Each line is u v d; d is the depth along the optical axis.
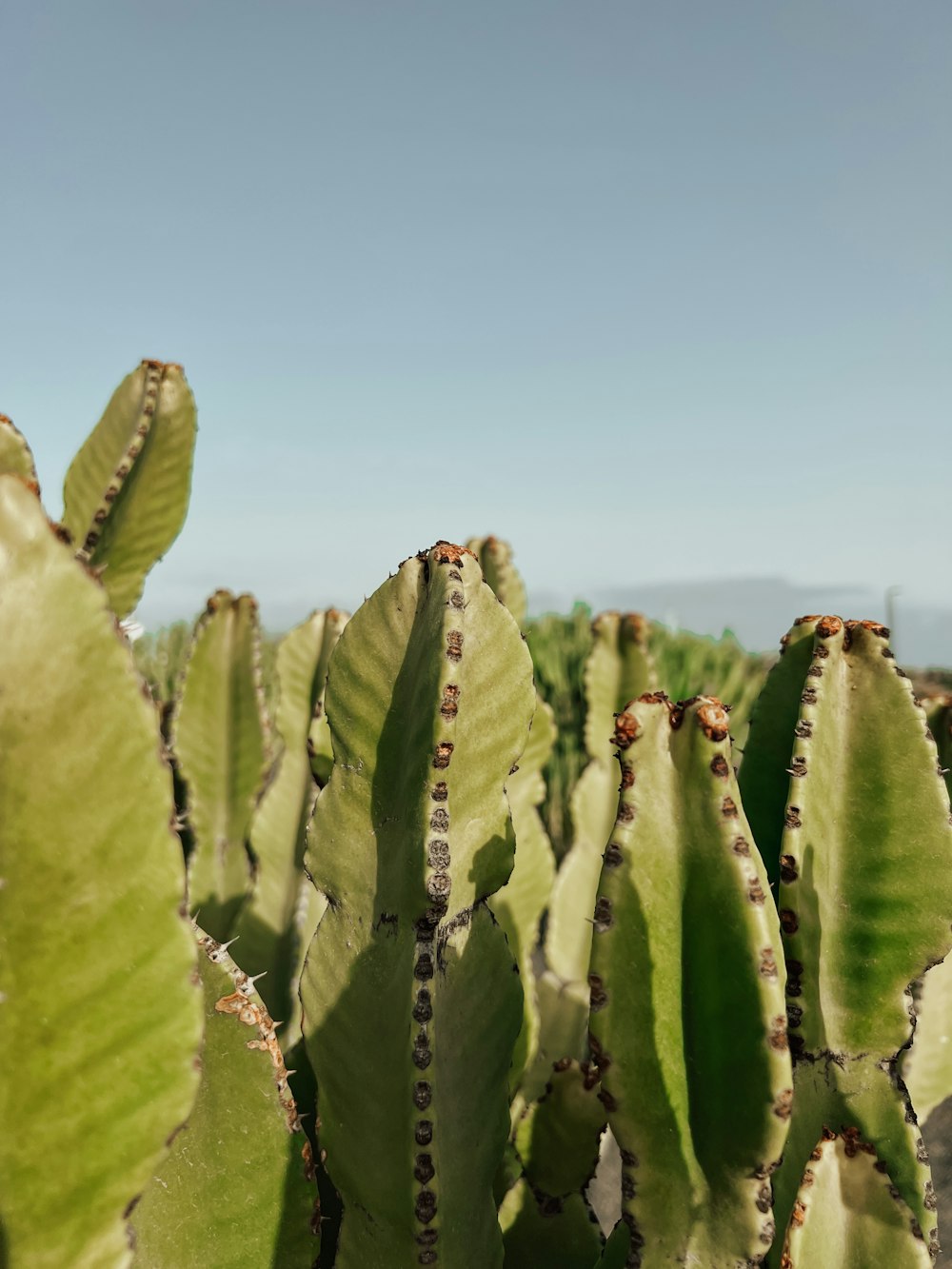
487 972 1.22
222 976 1.07
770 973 0.91
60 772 0.72
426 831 1.05
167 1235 1.06
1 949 0.72
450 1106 1.14
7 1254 0.72
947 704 1.58
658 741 0.98
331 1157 1.18
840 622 1.27
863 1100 1.18
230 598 2.38
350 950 1.19
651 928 0.97
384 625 1.24
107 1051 0.73
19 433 1.43
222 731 2.35
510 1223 1.46
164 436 2.00
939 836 1.20
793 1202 1.16
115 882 0.73
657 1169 0.99
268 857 2.05
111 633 0.73
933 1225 1.13
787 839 1.11
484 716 1.19
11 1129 0.72
